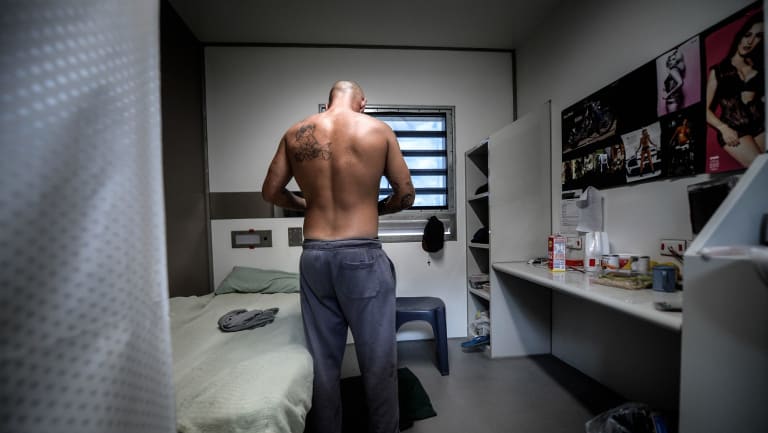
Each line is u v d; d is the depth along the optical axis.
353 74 2.16
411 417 1.22
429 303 1.81
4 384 0.25
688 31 1.05
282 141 1.01
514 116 2.26
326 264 0.88
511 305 1.81
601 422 1.07
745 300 0.51
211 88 2.07
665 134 1.12
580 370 1.62
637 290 0.96
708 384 0.56
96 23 0.33
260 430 0.57
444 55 2.22
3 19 0.27
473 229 2.21
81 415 0.29
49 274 0.28
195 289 1.89
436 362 1.77
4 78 0.26
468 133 2.23
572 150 1.65
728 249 0.55
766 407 0.49
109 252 0.33
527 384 1.50
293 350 0.88
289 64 2.12
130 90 0.37
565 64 1.72
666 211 1.12
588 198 1.50
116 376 0.32
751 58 0.87
